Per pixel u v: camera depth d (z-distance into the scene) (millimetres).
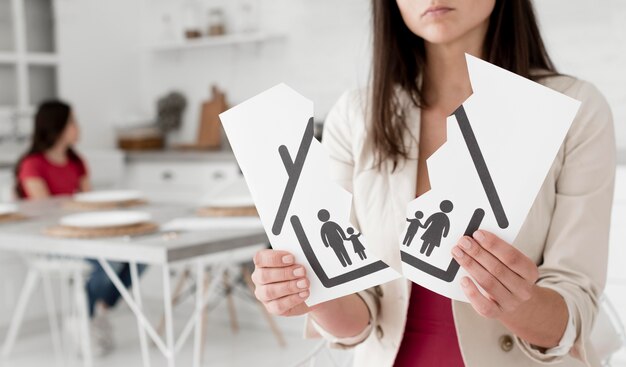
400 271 1067
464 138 821
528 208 803
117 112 5664
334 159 1187
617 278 3320
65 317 4262
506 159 809
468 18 985
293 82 5074
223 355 3805
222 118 911
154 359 3775
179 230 2521
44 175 4059
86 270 3596
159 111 5598
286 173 894
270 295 894
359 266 877
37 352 3926
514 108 805
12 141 4988
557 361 929
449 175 827
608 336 1314
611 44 3977
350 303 1051
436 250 837
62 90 5289
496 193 812
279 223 900
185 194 4922
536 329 872
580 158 994
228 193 3457
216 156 4754
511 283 774
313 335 1150
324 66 4930
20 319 3857
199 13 5477
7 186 4215
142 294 4719
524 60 1082
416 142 1090
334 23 4867
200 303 2887
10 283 4195
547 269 970
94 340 3783
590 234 969
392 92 1118
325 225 884
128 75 5762
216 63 5457
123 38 5723
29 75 5133
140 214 2658
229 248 2369
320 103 4969
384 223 1091
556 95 792
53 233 2498
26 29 5090
